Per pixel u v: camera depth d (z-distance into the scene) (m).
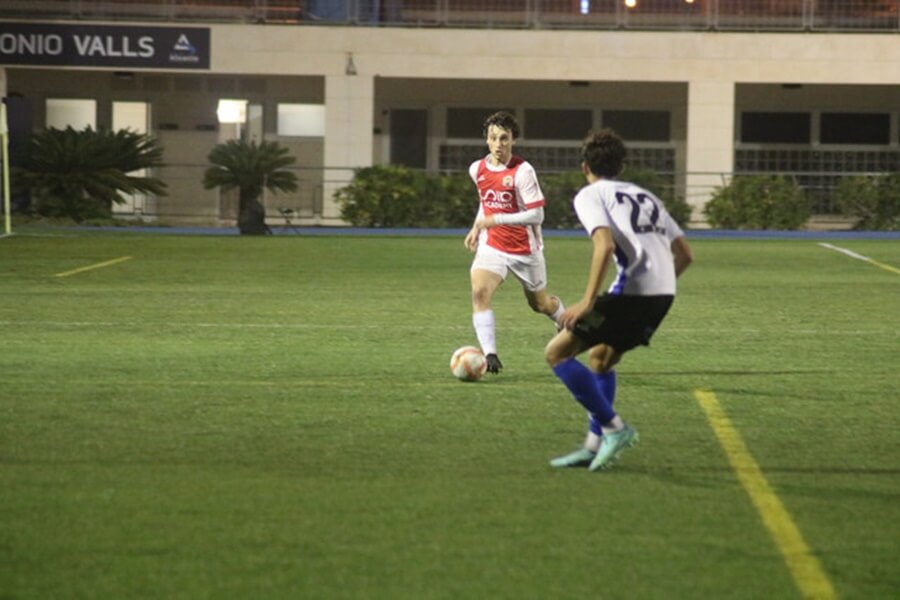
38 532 26.14
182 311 63.16
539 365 47.44
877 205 136.38
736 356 50.06
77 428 35.88
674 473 31.33
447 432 35.69
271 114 146.88
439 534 26.14
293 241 112.62
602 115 150.25
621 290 31.16
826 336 55.94
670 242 31.81
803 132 150.25
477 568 24.08
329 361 47.88
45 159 130.12
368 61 138.75
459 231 128.50
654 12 140.12
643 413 38.75
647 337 31.30
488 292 45.81
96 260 91.50
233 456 32.69
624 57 139.00
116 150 131.88
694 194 140.50
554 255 100.38
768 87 149.38
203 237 116.56
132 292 71.56
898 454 33.59
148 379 43.81
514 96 149.88
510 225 46.09
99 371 45.34
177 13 138.00
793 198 135.25
